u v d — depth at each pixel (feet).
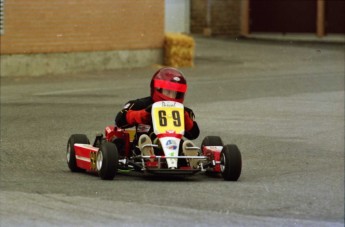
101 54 292.40
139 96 217.15
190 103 202.59
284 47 383.45
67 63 283.59
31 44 274.36
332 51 364.99
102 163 105.09
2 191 97.50
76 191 97.40
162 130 106.01
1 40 268.21
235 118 178.70
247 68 299.58
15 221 82.38
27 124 167.02
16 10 270.05
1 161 126.41
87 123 169.27
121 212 86.43
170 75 109.29
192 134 111.86
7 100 206.90
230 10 439.22
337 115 185.88
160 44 305.94
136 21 299.99
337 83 252.01
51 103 200.75
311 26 421.59
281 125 169.89
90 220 82.84
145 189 99.14
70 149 115.24
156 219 83.66
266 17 435.53
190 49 305.53
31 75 275.18
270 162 129.08
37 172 115.44
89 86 242.37
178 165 106.22
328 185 107.45
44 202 91.09
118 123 110.73
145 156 102.83
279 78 264.72
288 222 84.17
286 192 100.94
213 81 254.88
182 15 436.35
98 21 290.15
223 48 377.09
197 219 84.12
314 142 150.41
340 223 84.17
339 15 413.59
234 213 87.30
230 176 106.32
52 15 278.46
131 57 299.99
